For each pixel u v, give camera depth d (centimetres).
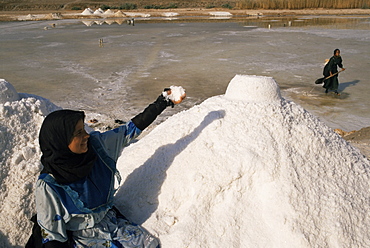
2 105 300
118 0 7406
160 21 4144
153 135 310
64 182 200
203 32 2811
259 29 2967
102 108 934
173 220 242
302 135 275
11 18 4703
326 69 1041
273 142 265
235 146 262
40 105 324
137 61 1628
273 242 230
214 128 274
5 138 289
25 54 1902
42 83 1234
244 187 248
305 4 5225
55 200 196
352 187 264
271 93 291
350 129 784
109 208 225
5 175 277
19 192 270
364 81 1205
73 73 1393
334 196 250
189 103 962
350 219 244
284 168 254
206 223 237
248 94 290
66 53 1919
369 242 240
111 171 225
